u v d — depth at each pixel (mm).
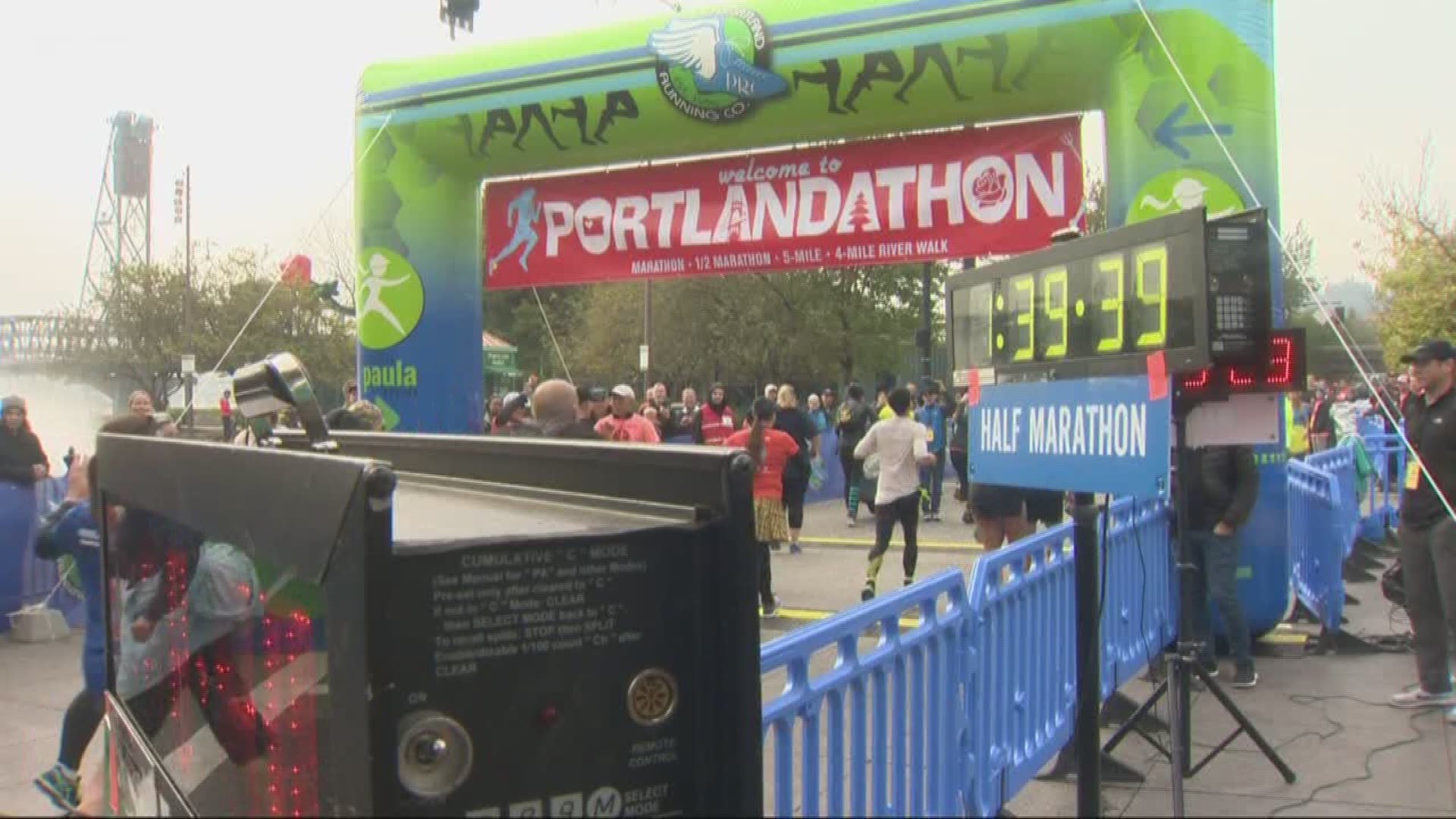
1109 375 3363
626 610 1861
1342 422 20453
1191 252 2990
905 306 35688
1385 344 25734
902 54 7523
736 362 34719
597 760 1828
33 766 5320
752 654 1955
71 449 9898
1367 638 7355
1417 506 5766
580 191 9109
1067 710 5047
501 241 9367
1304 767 4832
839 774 3000
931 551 12727
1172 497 6426
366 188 9328
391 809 1601
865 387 37375
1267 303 3943
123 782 2695
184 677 2434
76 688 6855
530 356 47344
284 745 1825
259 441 2574
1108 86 7191
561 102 8531
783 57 7844
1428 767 4805
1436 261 25234
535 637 1771
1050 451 3701
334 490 1593
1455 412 5562
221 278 36812
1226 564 6305
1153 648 6391
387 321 9312
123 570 2938
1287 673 6566
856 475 15328
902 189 8062
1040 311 3783
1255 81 6770
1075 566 3848
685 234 8711
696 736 1922
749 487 1968
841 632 2980
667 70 8164
